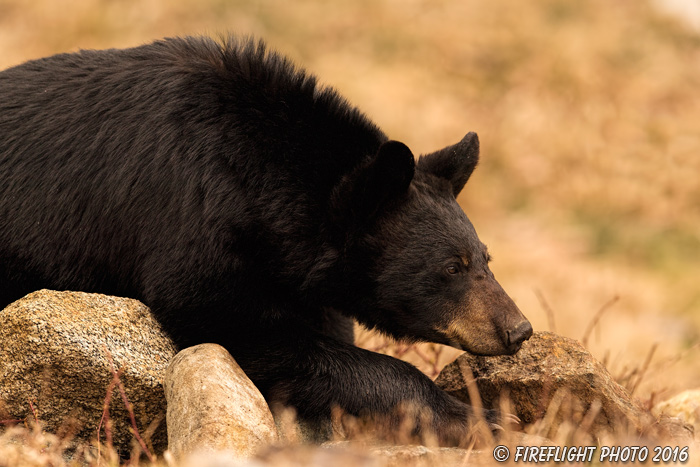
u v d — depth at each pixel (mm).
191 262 8883
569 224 27500
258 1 32531
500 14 34594
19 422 8203
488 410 9062
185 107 9250
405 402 8883
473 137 9977
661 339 20219
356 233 9172
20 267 9484
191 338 9000
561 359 9062
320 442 9055
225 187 8969
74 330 8133
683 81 33312
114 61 9852
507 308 9133
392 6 34250
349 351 9180
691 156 30016
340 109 9672
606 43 34062
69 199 9375
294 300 9391
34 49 27641
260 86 9438
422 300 9211
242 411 7715
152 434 8461
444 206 9414
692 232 27359
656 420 9016
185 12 30672
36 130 9602
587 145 30234
